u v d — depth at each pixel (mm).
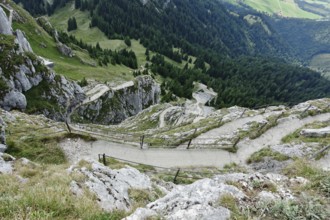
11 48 72188
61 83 84438
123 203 12719
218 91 188625
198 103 161625
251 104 174375
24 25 129625
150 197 14305
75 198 10406
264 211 8664
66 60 134000
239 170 29422
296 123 40094
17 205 8719
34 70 77125
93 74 121250
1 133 31250
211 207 8594
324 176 11289
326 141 31422
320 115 42656
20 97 67750
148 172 27844
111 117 96000
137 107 110250
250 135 36906
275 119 40531
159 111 86000
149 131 52875
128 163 30625
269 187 10375
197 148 34219
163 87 158250
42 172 14531
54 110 77500
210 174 27781
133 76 163000
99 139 36000
